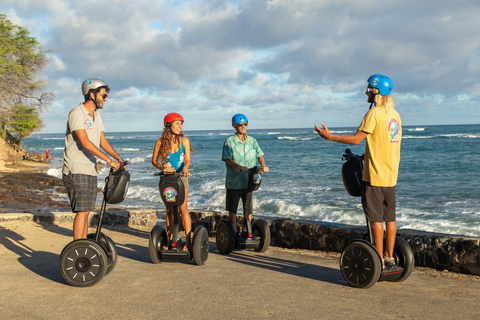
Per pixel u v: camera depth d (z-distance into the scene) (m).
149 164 36.38
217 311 3.02
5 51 43.34
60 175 26.86
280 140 79.56
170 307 3.10
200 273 4.20
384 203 3.88
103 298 3.29
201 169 29.27
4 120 43.25
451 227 10.62
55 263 4.43
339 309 3.09
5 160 35.50
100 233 4.00
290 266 4.69
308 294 3.48
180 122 4.84
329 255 5.45
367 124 3.74
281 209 13.90
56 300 3.22
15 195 15.90
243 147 5.48
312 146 56.09
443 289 3.70
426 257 4.68
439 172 23.89
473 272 4.31
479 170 24.22
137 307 3.09
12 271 4.07
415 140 61.66
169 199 4.50
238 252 5.66
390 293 3.55
